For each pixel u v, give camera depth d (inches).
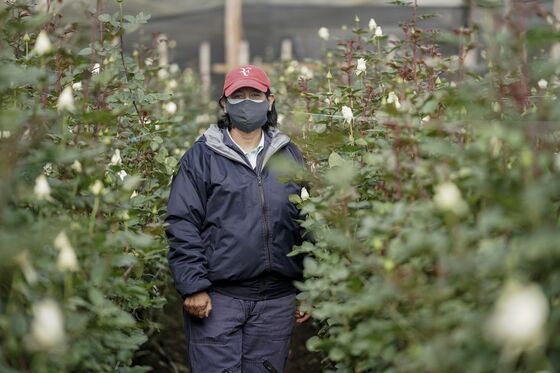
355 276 133.0
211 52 689.6
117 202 163.9
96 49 211.9
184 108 382.9
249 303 207.9
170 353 283.1
